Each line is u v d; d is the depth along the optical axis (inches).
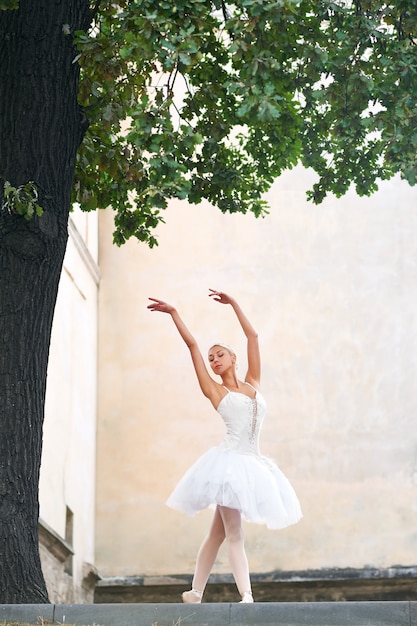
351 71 445.4
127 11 389.7
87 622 309.3
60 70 414.6
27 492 376.2
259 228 961.5
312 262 949.8
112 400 935.0
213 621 304.0
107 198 500.1
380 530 892.6
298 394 925.2
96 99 428.8
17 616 313.1
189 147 394.3
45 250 400.5
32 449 382.3
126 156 473.4
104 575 894.4
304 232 956.6
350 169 515.2
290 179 968.3
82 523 852.0
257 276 949.8
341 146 510.6
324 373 928.3
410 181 453.1
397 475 903.7
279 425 919.7
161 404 932.6
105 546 902.4
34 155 404.8
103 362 942.4
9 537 366.9
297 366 930.1
